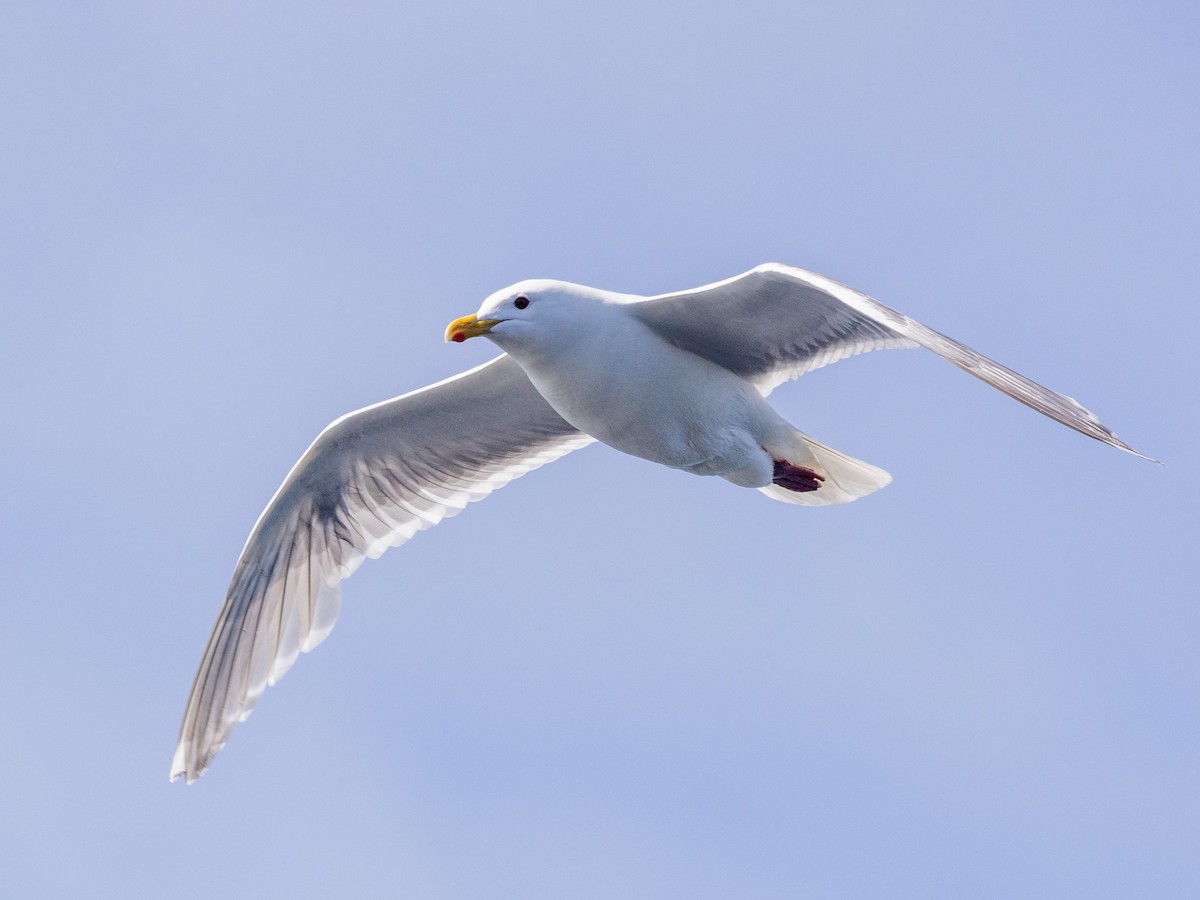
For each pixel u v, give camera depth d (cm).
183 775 1480
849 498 1456
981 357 1222
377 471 1495
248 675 1500
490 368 1424
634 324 1334
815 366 1371
